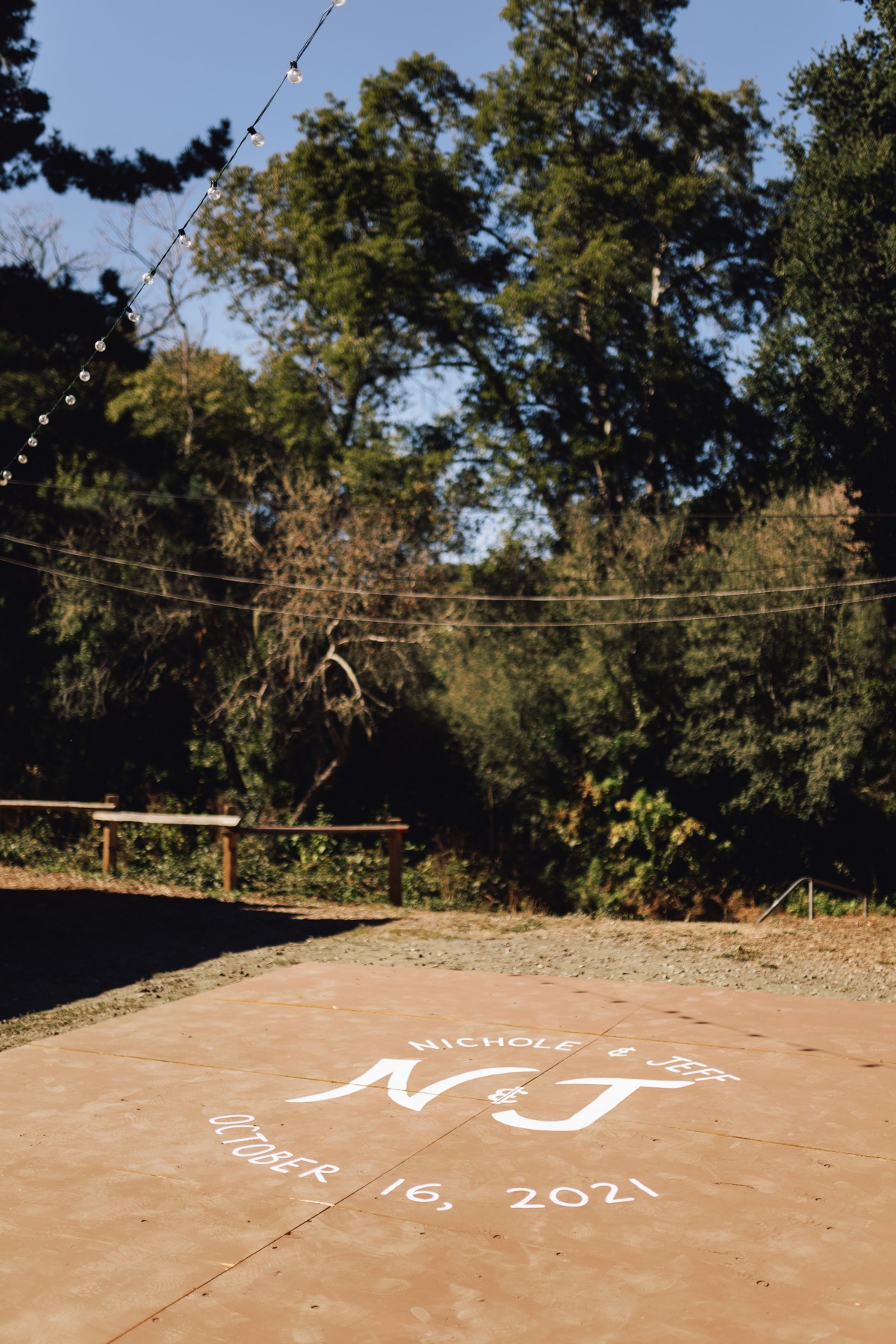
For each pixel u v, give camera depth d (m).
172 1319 3.76
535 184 30.28
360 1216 4.59
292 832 15.11
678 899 22.47
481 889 23.02
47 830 22.83
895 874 22.12
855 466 22.78
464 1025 7.68
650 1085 6.30
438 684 25.72
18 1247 4.32
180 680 25.52
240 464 29.14
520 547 27.17
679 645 22.88
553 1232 4.42
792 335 23.38
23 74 21.75
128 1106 6.04
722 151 30.52
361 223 30.91
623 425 29.41
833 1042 7.17
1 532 24.64
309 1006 8.30
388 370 31.20
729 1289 3.94
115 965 9.84
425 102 30.61
